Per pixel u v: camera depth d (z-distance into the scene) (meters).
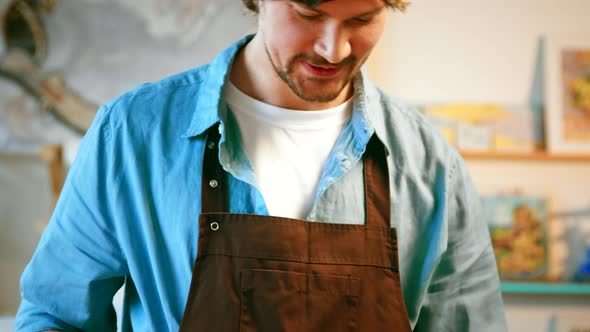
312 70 1.07
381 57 3.13
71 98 3.38
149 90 1.24
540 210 3.10
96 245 1.21
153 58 3.39
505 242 3.10
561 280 3.09
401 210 1.24
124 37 3.39
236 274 1.13
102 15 3.38
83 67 3.39
